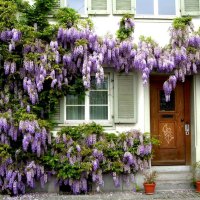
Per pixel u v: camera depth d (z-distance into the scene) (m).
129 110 8.46
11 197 7.58
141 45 8.19
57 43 8.12
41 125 7.75
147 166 8.18
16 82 8.15
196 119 8.64
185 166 8.79
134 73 8.51
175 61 8.26
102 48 8.13
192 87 8.76
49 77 7.96
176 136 8.87
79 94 8.32
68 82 8.27
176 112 8.89
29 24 8.26
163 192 7.93
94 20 8.54
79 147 7.92
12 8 7.93
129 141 8.13
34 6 8.30
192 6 8.83
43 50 8.12
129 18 8.34
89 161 7.89
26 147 7.64
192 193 7.84
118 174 8.06
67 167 7.80
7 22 7.95
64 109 8.41
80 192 7.95
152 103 8.84
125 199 7.42
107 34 8.28
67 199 7.41
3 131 7.80
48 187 8.00
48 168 7.98
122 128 8.44
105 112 8.55
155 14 8.76
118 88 8.47
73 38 8.11
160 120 8.84
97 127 8.16
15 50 8.18
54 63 8.09
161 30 8.62
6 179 7.73
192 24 8.41
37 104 8.12
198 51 8.34
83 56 8.12
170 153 8.82
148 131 8.47
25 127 7.62
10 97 8.07
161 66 8.19
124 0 8.63
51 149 7.99
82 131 8.12
